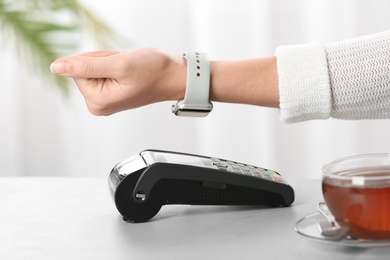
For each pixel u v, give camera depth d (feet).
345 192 2.60
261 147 9.31
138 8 9.22
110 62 3.24
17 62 9.53
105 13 9.25
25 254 2.76
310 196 3.54
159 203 3.19
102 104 3.41
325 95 3.40
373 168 2.81
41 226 3.16
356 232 2.64
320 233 2.70
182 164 3.23
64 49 7.61
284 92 3.40
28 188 3.92
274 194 3.34
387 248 2.62
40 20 7.52
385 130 9.02
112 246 2.82
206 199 3.32
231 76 3.51
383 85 3.43
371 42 3.47
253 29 9.08
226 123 9.33
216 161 3.42
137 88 3.34
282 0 8.98
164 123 9.45
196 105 3.46
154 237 2.92
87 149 9.66
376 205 2.56
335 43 3.53
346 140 9.12
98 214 3.33
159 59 3.36
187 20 9.20
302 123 9.20
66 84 7.77
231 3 9.07
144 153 3.32
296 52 3.45
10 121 9.67
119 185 3.13
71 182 4.04
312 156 9.23
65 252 2.76
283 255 2.61
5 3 7.43
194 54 3.48
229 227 3.02
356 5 8.84
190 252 2.69
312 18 8.95
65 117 9.63
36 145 9.73
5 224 3.21
